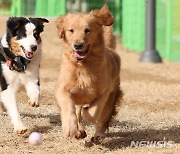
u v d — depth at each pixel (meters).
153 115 12.38
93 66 8.79
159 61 24.94
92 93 8.90
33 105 10.09
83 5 37.44
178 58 27.69
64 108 8.57
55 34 28.27
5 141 9.48
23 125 9.79
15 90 10.20
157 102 13.76
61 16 9.12
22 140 9.59
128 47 31.02
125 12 31.69
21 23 10.14
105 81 8.95
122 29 33.50
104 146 9.31
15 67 10.04
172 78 19.81
